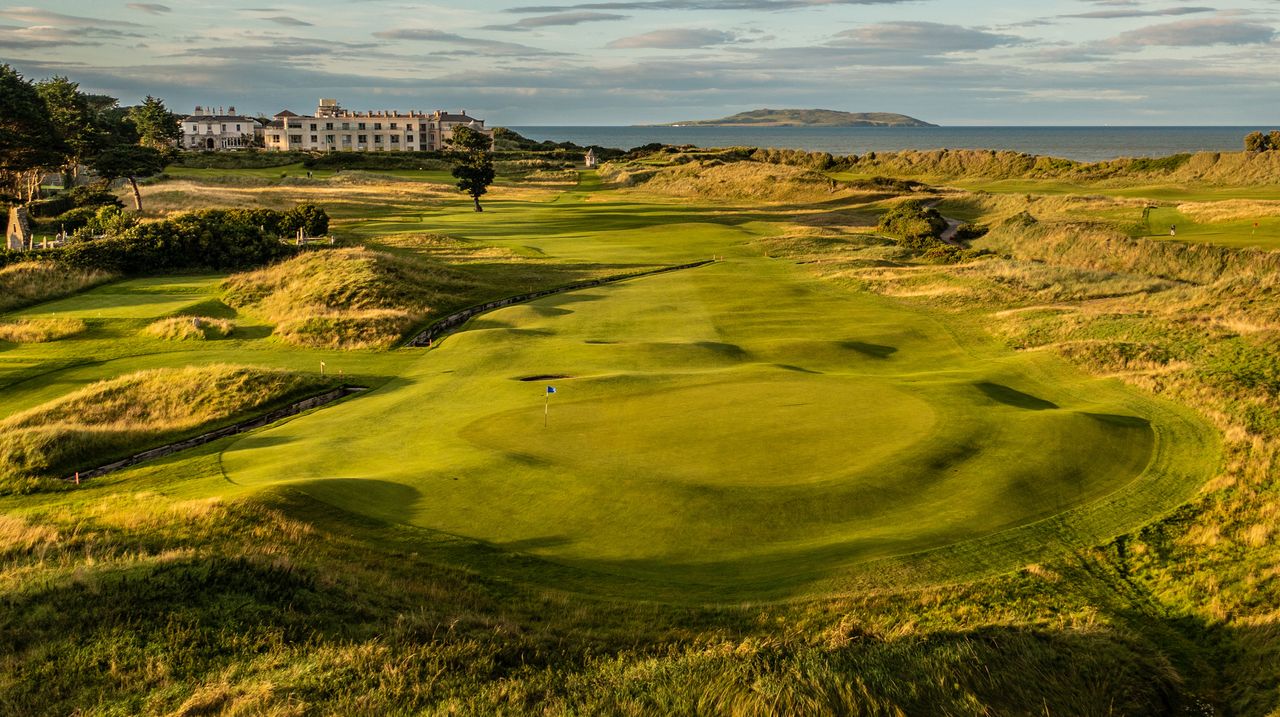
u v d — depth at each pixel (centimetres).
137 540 1659
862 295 5156
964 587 1548
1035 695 1220
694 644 1360
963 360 3700
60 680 1178
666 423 2392
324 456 2255
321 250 5641
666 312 4594
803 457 2116
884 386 2814
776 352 3672
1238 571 1633
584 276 5722
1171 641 1441
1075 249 6500
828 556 1648
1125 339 3722
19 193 8312
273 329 4300
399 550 1647
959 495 1941
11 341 4000
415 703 1177
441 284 5241
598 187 12988
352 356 3844
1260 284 4256
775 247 6931
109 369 3609
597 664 1302
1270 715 1233
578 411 2531
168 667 1216
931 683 1218
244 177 11281
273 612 1370
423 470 2025
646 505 1839
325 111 19488
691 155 16212
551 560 1625
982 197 9919
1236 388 2878
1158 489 2031
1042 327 4100
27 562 1559
